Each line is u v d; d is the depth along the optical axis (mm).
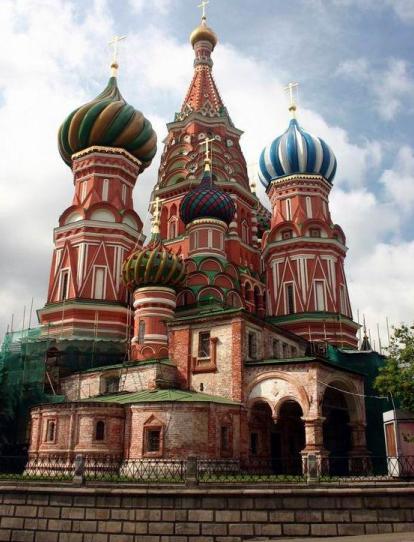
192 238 38719
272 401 26000
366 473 27812
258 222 52500
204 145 45812
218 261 37188
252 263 44875
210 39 54062
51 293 38719
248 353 28141
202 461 22203
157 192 46219
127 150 42469
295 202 43688
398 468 21656
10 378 32812
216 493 16672
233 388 26875
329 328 39375
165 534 16578
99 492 17172
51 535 17234
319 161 44250
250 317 28406
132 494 16984
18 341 35000
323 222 42656
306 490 16578
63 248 39562
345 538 15328
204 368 28156
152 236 35344
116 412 25359
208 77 52031
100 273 38406
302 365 25672
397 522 16344
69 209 40531
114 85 44656
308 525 16266
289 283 41531
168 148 48719
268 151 45594
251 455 26500
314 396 24953
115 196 40750
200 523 16531
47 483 17969
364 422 29094
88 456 24516
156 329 32406
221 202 38812
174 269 33312
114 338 36594
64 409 25766
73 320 36562
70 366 33688
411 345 24125
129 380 29797
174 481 19359
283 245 42312
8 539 17500
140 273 33250
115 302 37281
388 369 24188
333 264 41656
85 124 41312
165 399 24875
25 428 31250
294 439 30672
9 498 17875
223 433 25297
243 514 16453
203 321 28969
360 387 29609
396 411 22828
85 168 41438
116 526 16859
